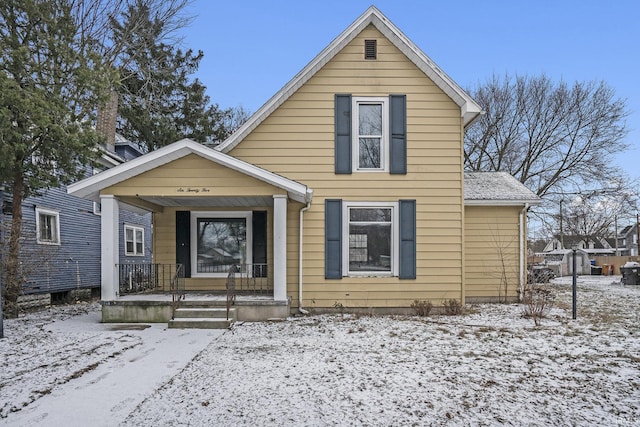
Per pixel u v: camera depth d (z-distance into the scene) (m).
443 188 10.38
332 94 10.41
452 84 10.10
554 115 26.17
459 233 10.34
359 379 4.99
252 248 11.23
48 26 10.12
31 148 9.80
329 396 4.43
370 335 7.55
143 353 6.37
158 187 9.09
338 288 10.25
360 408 4.11
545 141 26.59
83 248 15.45
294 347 6.66
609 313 10.40
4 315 10.05
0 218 10.16
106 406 4.22
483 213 12.10
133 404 4.27
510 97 27.28
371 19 10.34
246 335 7.65
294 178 10.30
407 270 10.28
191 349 6.59
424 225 10.34
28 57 9.54
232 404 4.23
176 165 9.13
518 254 12.02
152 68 20.83
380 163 10.48
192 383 4.91
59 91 10.14
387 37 10.45
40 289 12.72
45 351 6.51
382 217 10.46
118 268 9.42
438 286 10.28
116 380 5.05
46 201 13.25
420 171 10.39
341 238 10.27
